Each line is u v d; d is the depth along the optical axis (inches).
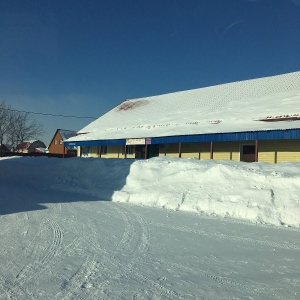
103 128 1293.1
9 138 2746.1
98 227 347.9
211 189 460.8
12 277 218.2
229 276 222.1
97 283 208.5
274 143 812.0
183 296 191.5
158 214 414.3
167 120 1095.6
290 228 349.7
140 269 232.8
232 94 1145.4
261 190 419.2
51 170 743.1
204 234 323.3
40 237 311.7
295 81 1048.8
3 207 461.7
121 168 633.0
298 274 226.1
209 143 951.0
